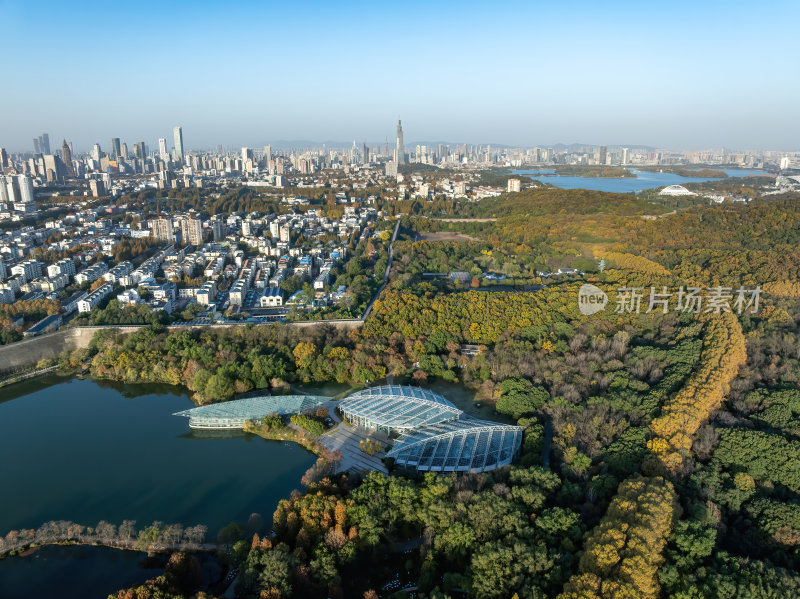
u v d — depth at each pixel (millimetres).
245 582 189750
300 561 195500
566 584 173500
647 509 192375
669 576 177750
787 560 190750
